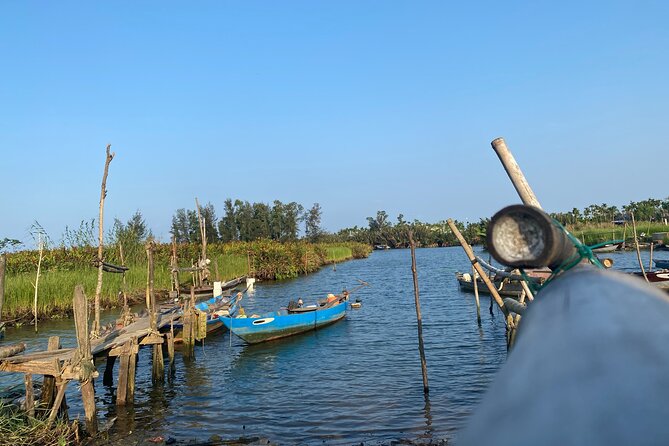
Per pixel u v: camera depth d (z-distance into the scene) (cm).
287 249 6044
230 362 1919
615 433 73
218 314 2400
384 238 14925
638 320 106
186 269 2728
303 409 1350
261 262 5641
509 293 3016
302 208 10712
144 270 3662
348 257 9675
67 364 1132
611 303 119
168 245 4638
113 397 1521
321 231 12000
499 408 98
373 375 1638
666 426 72
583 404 83
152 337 1638
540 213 142
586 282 139
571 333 108
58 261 3488
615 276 143
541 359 104
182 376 1742
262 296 4003
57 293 2903
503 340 2028
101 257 1800
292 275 5794
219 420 1288
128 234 3894
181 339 2233
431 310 2912
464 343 2014
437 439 1095
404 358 1834
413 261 1462
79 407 1420
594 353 96
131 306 3319
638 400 79
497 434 89
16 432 986
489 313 2691
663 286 2119
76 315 1139
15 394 1381
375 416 1265
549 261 140
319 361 1867
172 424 1264
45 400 1193
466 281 3634
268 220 10344
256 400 1446
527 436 82
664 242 5512
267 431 1197
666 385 81
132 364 1453
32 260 3438
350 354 1948
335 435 1152
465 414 1245
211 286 3722
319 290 4344
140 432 1206
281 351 2059
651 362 89
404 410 1298
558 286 146
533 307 142
